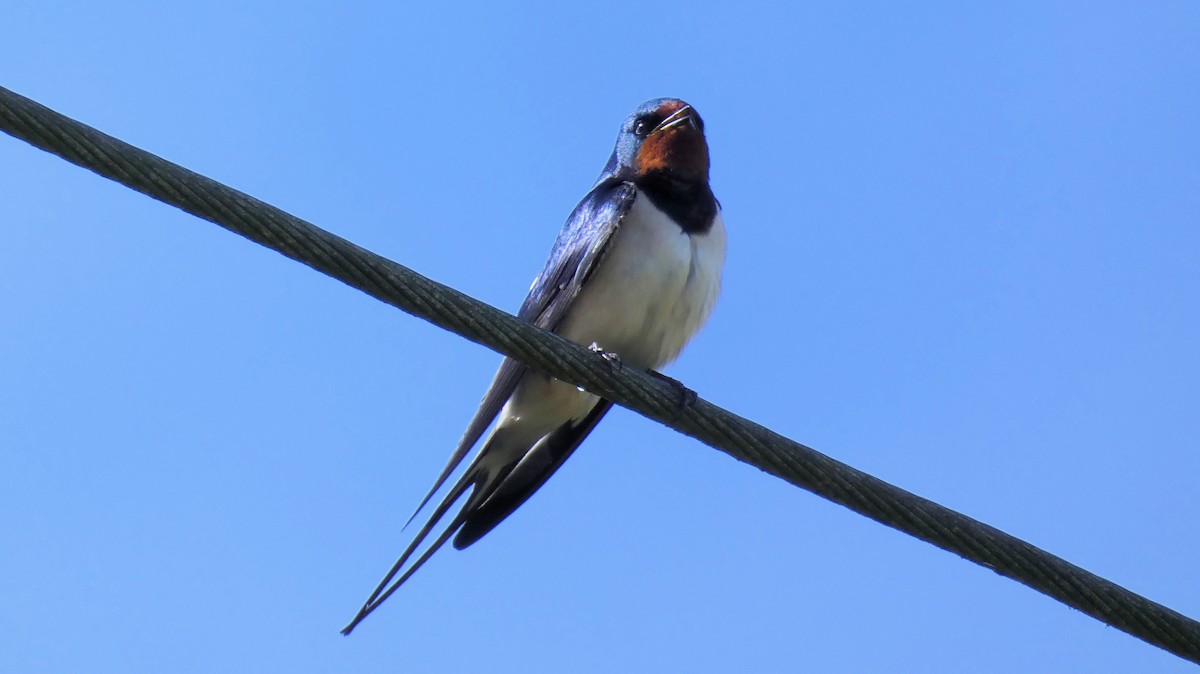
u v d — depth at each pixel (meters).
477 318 10.23
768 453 10.79
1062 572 10.69
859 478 10.74
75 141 8.97
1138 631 10.71
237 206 9.39
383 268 9.89
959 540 10.65
